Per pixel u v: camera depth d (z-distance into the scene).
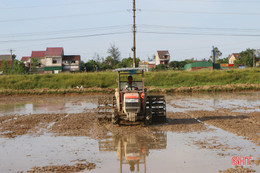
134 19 37.06
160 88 34.31
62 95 32.19
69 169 6.94
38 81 38.22
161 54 83.56
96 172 6.75
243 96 27.33
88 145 9.33
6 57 90.62
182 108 18.88
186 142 9.44
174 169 6.87
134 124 12.84
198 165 7.11
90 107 20.38
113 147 9.02
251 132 10.70
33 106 21.80
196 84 37.94
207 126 12.23
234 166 6.99
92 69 74.19
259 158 7.57
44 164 7.41
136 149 8.73
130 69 12.40
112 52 92.12
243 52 76.12
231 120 13.45
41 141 9.95
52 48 74.12
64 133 11.23
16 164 7.45
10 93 32.53
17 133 11.30
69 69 72.31
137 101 11.62
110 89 33.88
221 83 38.06
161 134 10.77
